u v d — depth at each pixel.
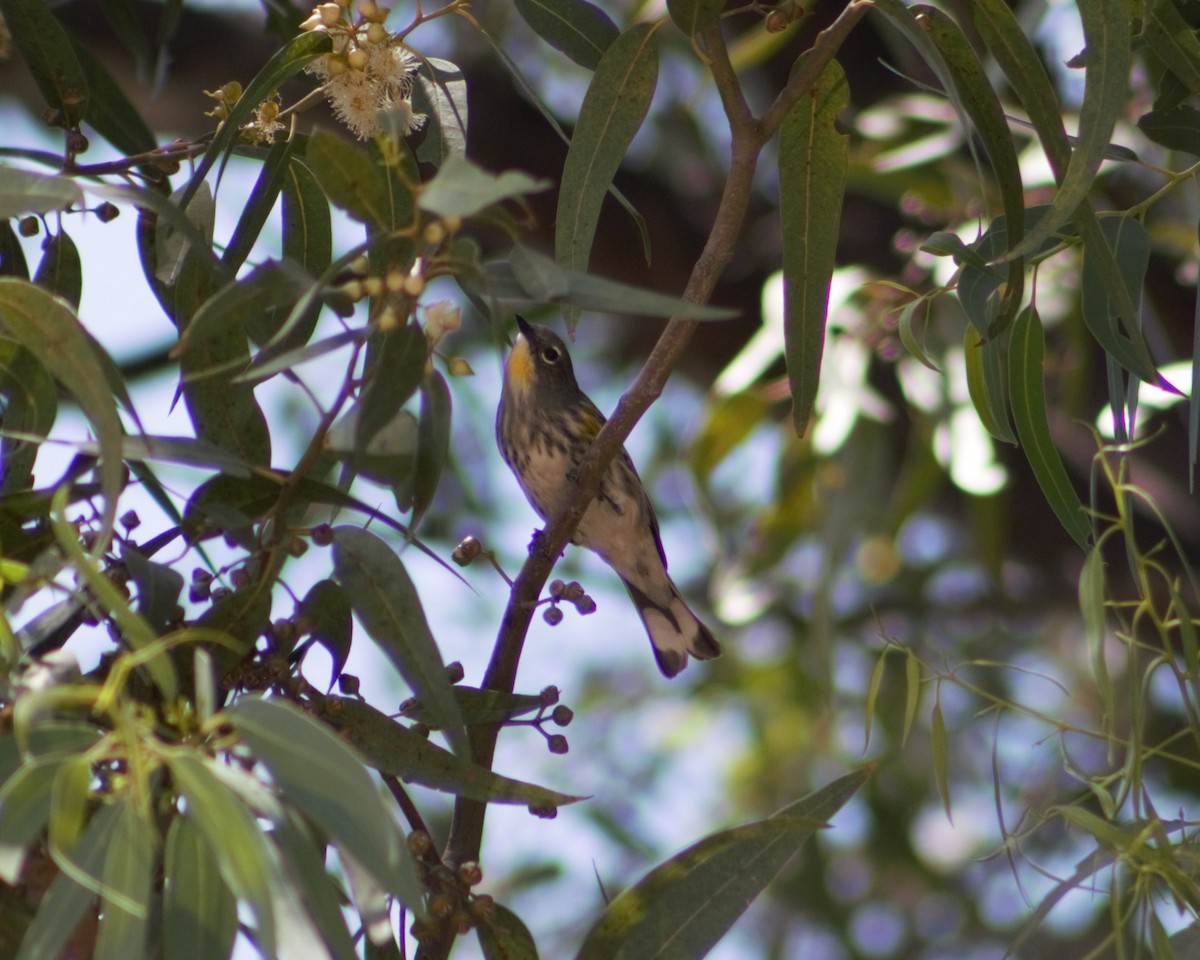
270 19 10.18
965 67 6.61
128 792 4.30
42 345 5.04
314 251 7.60
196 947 4.49
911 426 14.09
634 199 15.38
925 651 16.36
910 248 12.39
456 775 5.67
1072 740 15.53
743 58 13.00
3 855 4.04
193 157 7.14
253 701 4.35
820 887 16.19
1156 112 7.68
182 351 4.82
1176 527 13.29
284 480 5.45
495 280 4.88
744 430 12.54
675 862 5.80
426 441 5.39
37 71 7.34
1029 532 14.50
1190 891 5.63
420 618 5.48
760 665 17.53
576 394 12.33
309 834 4.75
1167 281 12.48
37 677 4.62
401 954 5.66
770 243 15.52
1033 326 7.37
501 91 14.81
